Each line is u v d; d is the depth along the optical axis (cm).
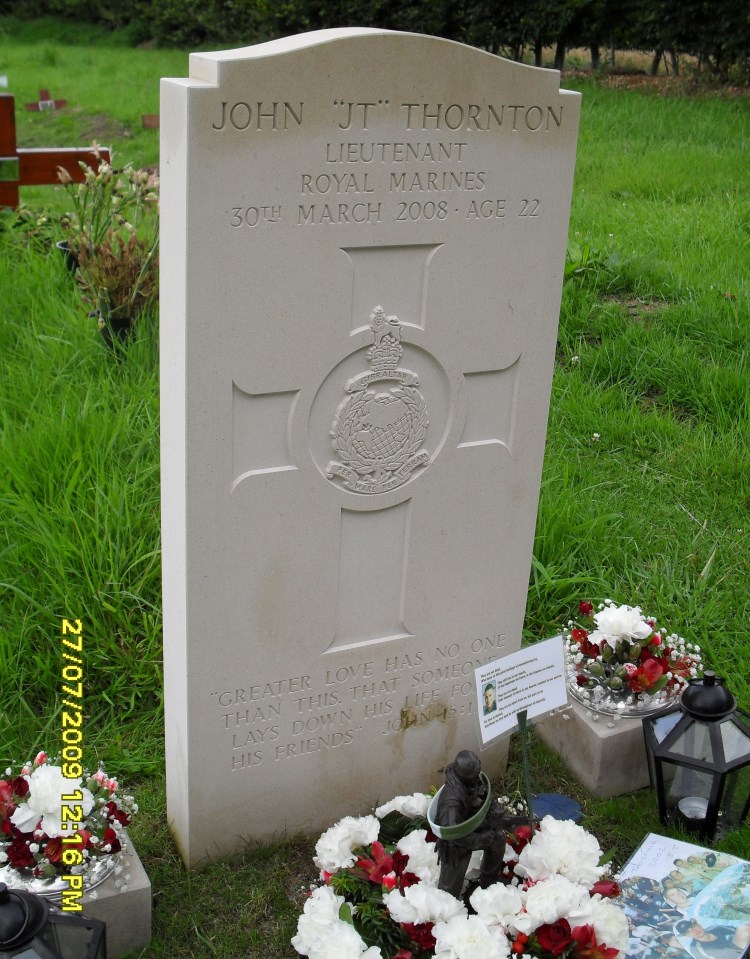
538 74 125
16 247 295
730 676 162
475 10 636
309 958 121
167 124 115
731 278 281
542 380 138
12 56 871
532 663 129
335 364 125
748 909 129
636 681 149
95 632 161
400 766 147
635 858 135
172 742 137
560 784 152
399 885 126
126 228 269
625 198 365
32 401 205
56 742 150
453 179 125
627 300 275
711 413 227
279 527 129
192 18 898
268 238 118
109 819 127
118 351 231
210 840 138
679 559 185
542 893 120
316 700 138
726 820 143
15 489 182
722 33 585
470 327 131
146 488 186
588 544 184
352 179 120
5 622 161
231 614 129
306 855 141
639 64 735
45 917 104
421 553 138
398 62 118
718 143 446
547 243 132
